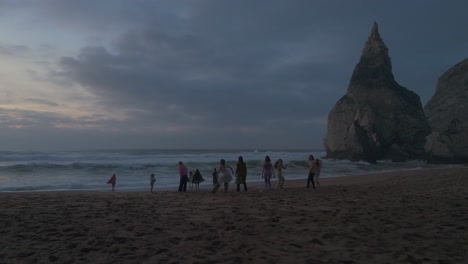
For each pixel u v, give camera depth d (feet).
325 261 14.64
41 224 22.27
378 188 52.11
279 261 14.61
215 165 120.16
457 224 22.27
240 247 16.69
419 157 210.79
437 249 16.61
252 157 184.14
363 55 248.52
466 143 199.21
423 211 27.53
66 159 143.64
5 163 112.88
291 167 134.62
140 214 26.99
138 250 16.06
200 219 24.82
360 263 14.44
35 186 67.05
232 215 26.50
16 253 15.47
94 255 15.25
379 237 18.98
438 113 251.80
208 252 15.76
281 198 38.99
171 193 48.67
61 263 14.19
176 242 17.63
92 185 71.31
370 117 202.39
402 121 212.64
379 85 224.12
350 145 200.44
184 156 180.04
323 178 92.12
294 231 20.57
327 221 23.70
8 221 23.21
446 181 58.75
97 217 25.29
